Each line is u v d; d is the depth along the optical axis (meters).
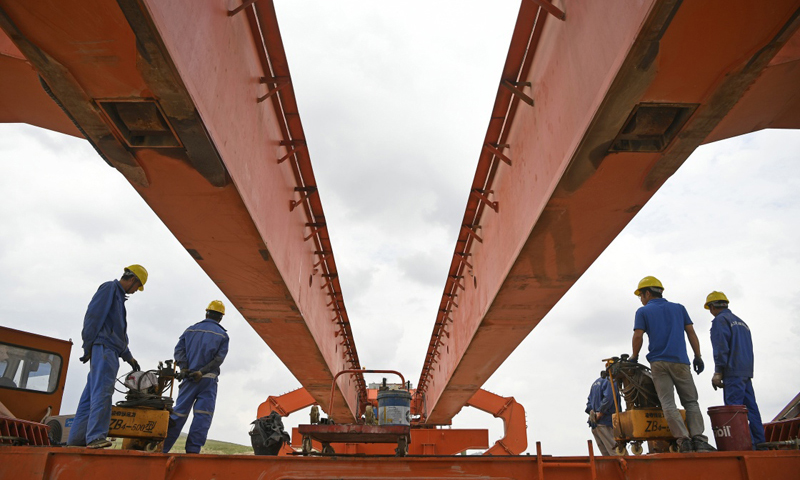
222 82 7.30
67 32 5.35
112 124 6.67
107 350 6.01
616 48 5.93
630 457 4.82
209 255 9.86
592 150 7.04
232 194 7.98
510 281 10.88
